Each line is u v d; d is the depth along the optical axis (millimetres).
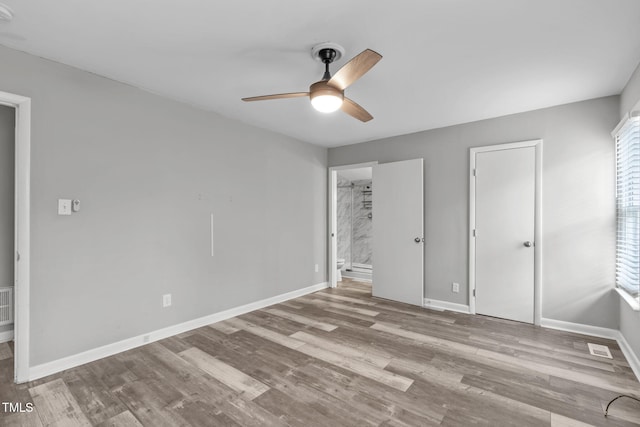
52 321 2258
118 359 2479
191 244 3156
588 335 2971
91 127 2467
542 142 3223
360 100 3029
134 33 1948
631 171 2457
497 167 3484
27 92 2160
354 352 2609
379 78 2543
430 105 3143
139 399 1942
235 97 2979
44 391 2021
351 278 5930
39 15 1760
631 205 2486
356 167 4758
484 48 2096
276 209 4156
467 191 3707
